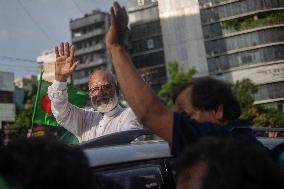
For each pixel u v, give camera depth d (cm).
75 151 107
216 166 104
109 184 130
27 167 99
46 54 6062
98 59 6388
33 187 98
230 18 5306
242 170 102
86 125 370
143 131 234
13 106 3988
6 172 100
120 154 194
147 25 5766
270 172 103
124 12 165
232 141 111
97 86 357
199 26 5472
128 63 165
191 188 111
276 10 5197
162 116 160
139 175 192
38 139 108
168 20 5641
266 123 4016
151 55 5709
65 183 100
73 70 334
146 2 5772
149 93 161
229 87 176
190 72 4222
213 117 170
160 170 202
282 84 5088
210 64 5409
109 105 359
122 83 163
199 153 111
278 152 159
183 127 158
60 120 362
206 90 169
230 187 102
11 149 102
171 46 5603
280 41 5169
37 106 510
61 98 350
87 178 104
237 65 5266
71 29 6719
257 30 5197
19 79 5866
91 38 6531
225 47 5341
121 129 351
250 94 4225
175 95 179
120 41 168
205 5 5453
